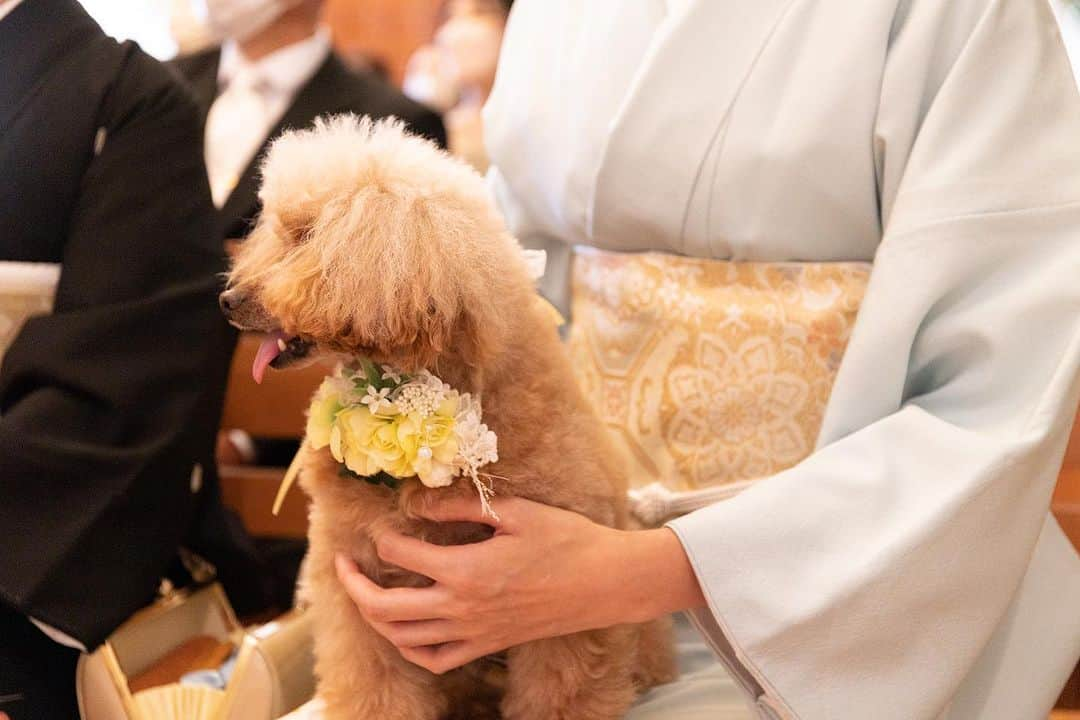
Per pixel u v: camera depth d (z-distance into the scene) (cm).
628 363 144
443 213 102
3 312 164
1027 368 116
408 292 99
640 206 139
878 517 113
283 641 138
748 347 136
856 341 122
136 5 474
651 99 136
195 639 164
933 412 121
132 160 165
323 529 120
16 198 163
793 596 111
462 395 109
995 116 122
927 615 112
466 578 109
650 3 142
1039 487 114
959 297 121
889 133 127
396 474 106
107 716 145
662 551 114
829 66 130
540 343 116
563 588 111
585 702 118
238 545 178
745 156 133
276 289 102
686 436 140
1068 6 205
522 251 121
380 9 497
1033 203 119
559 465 114
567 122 147
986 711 125
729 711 125
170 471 157
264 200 111
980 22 125
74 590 146
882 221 133
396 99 269
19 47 167
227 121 265
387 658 121
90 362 154
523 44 156
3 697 149
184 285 164
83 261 161
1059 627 126
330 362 140
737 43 134
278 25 261
